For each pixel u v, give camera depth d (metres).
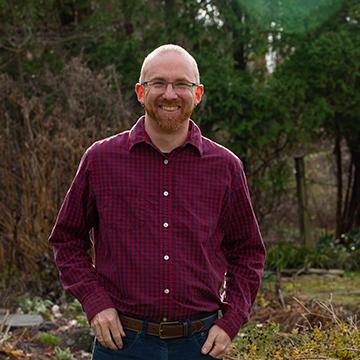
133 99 13.09
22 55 13.39
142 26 14.27
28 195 10.47
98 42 13.97
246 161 14.69
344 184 18.11
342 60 13.95
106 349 3.60
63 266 3.66
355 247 14.41
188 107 3.52
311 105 14.08
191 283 3.52
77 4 14.38
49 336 7.95
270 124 13.91
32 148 10.45
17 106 11.23
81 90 10.97
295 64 14.08
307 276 12.42
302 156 14.89
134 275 3.51
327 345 5.52
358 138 15.49
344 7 14.36
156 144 3.59
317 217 17.81
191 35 14.12
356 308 8.48
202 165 3.62
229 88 13.59
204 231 3.56
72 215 3.69
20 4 13.47
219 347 3.58
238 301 3.69
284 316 7.83
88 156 3.64
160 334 3.51
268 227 15.43
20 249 10.45
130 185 3.55
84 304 3.55
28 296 10.07
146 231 3.52
